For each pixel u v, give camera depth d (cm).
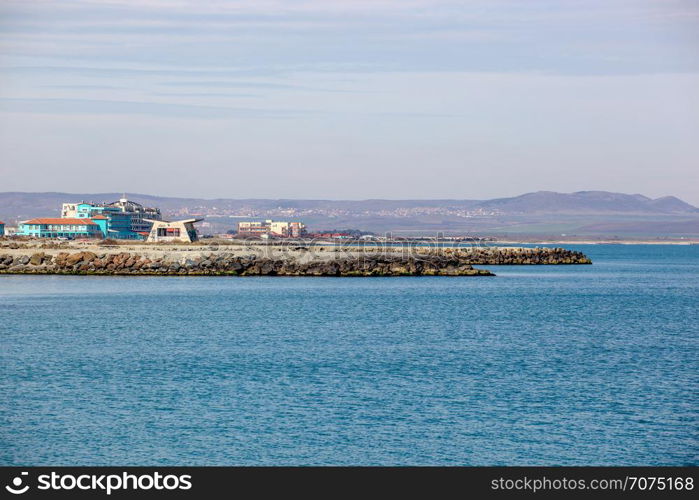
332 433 4616
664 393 5628
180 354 7031
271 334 8388
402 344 7762
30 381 5831
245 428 4688
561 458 4281
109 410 5031
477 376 6131
